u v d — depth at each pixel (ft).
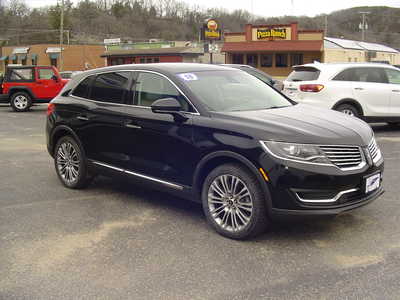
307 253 13.05
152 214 16.74
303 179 12.84
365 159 13.75
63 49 201.77
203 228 15.23
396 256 12.75
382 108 34.40
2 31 263.29
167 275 11.84
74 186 20.10
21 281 11.64
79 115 19.15
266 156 13.07
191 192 15.26
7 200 18.69
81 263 12.64
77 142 19.51
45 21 291.17
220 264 12.44
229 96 16.21
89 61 201.57
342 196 13.24
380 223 15.34
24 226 15.58
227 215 14.30
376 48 182.39
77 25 307.58
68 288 11.25
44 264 12.61
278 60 134.00
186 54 163.43
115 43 202.90
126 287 11.25
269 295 10.75
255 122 13.97
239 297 10.68
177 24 334.03
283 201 13.02
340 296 10.64
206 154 14.53
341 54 140.56
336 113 16.39
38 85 58.65
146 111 16.55
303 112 15.75
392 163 24.41
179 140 15.26
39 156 28.35
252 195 13.50
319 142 13.14
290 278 11.57
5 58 228.43
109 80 18.57
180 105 15.29
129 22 325.83
